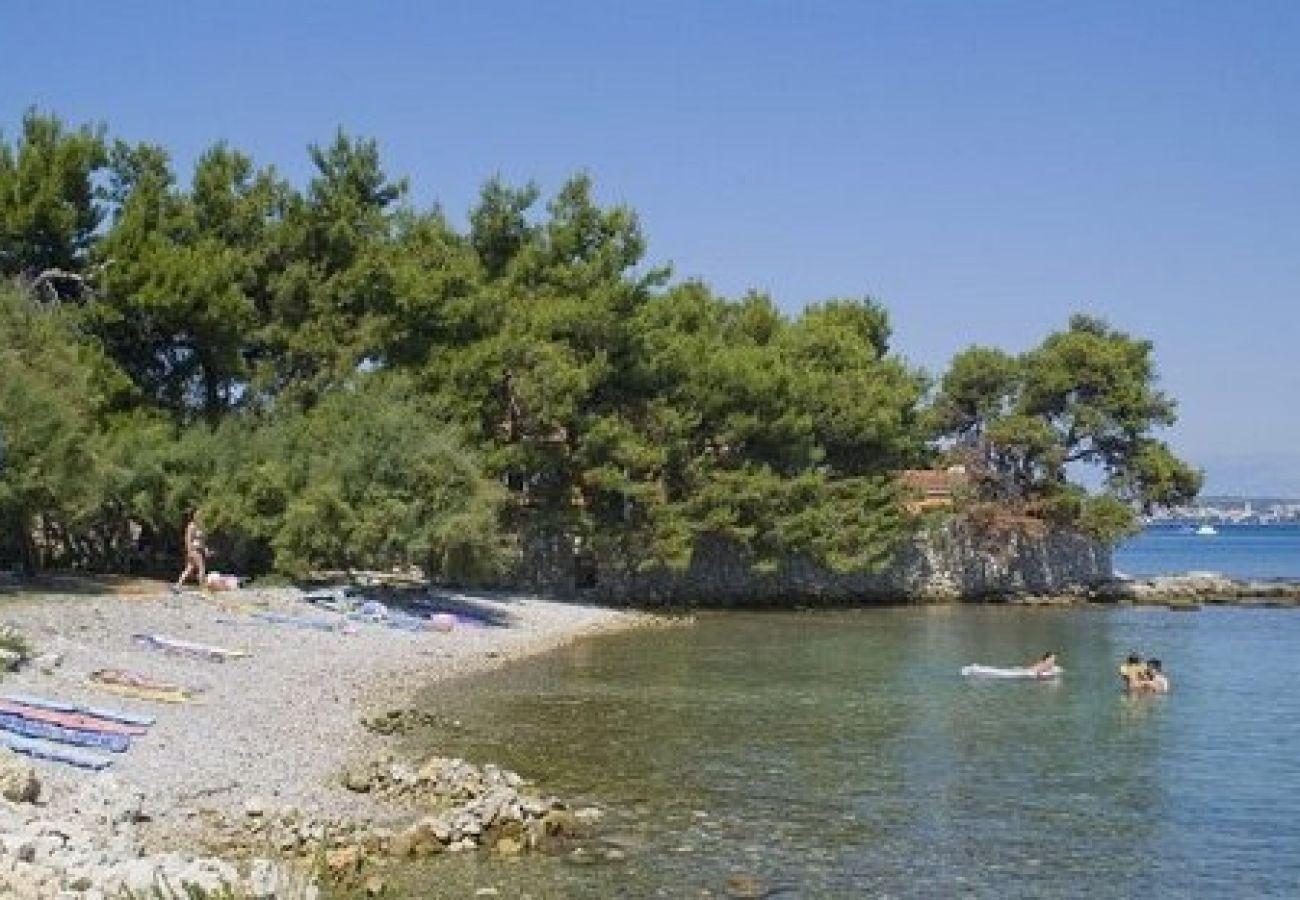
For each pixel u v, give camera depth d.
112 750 21.80
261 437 46.19
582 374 57.09
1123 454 85.19
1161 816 22.78
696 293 73.62
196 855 17.34
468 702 32.97
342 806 20.72
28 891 13.86
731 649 47.72
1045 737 30.44
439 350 55.53
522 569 62.25
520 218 63.50
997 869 19.42
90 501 39.47
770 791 23.86
